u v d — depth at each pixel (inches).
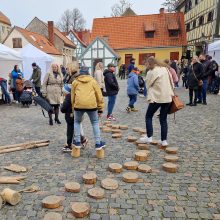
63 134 254.4
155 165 175.2
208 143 220.8
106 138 237.3
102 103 187.0
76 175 160.4
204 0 1108.5
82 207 121.3
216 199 132.3
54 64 291.1
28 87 438.6
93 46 1449.3
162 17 1552.7
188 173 162.4
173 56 1483.8
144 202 129.7
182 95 541.6
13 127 285.7
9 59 491.2
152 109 207.0
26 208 124.9
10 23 2082.9
